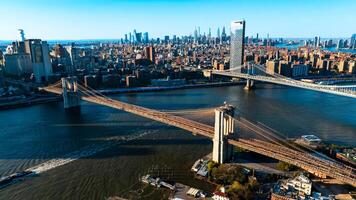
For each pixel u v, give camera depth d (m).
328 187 100.62
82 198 98.62
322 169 100.88
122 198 98.06
